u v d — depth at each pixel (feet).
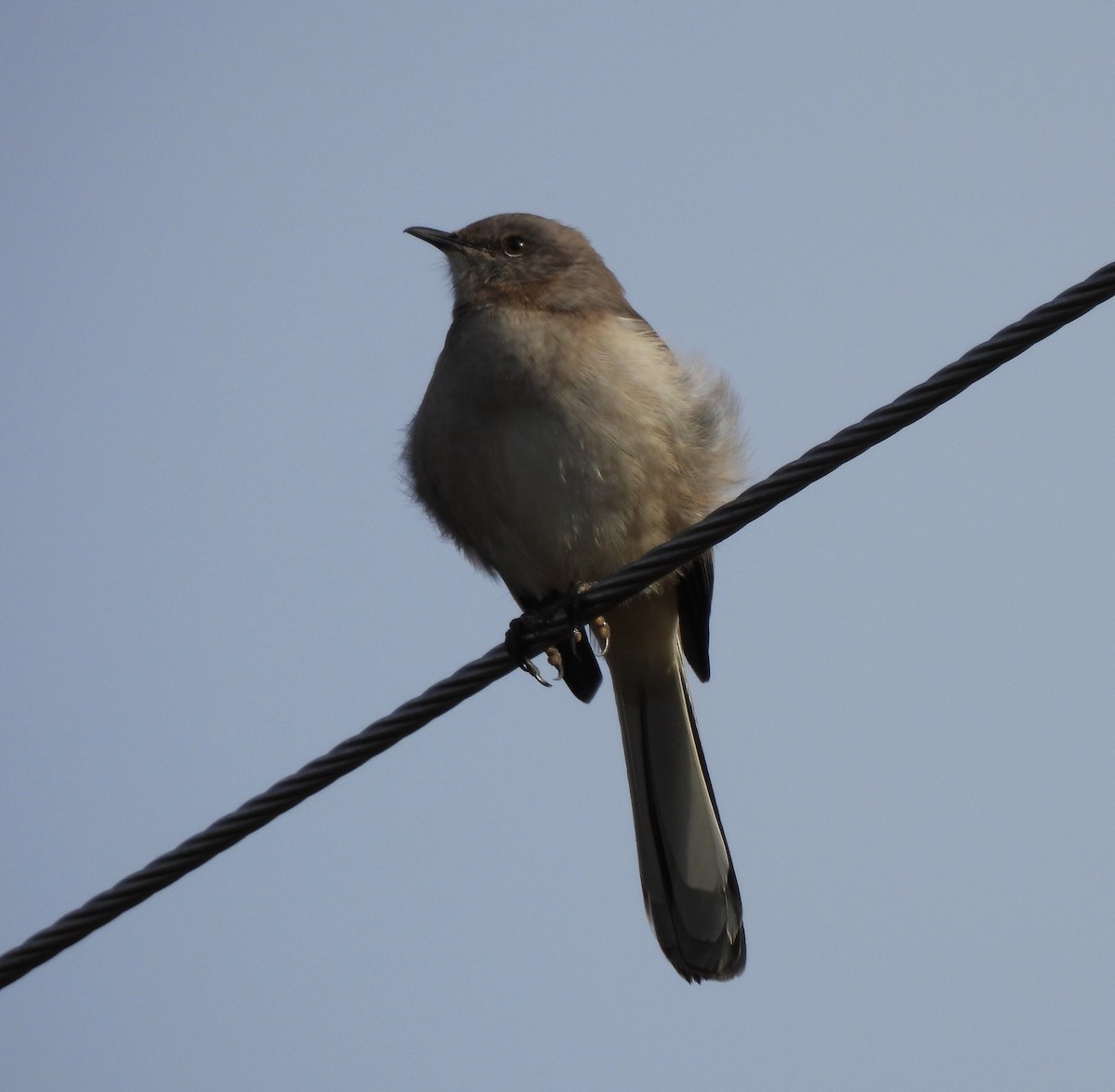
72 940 26.71
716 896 37.76
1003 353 26.84
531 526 37.29
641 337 37.70
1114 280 26.23
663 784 38.65
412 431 38.52
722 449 37.65
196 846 27.04
